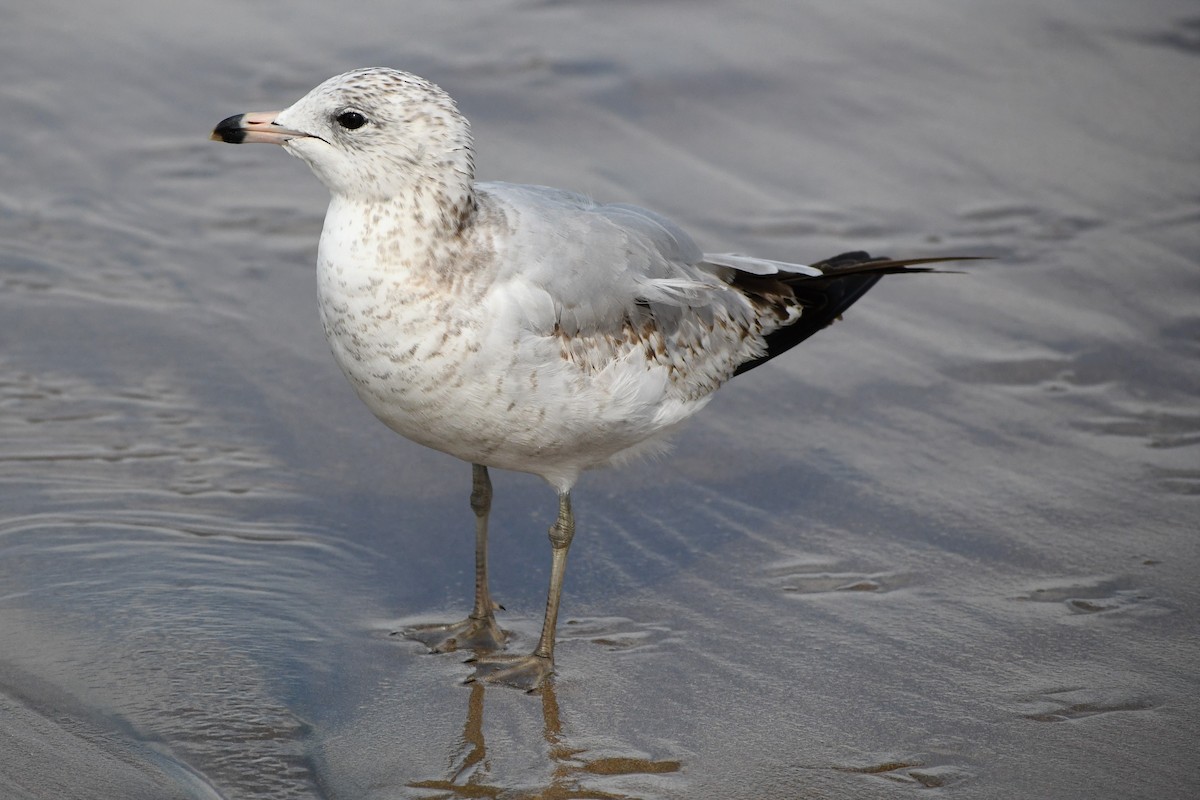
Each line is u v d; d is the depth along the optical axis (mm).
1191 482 12109
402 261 9180
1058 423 12992
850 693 9703
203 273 15078
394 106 9117
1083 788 8773
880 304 14977
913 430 12938
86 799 8445
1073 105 18859
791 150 17766
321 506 11711
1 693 9336
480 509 10414
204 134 17766
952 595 10766
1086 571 11023
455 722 9430
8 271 14812
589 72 19141
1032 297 15023
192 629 10109
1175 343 14188
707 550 11398
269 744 9062
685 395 10562
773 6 20938
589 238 9758
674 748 9188
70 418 12562
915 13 20859
